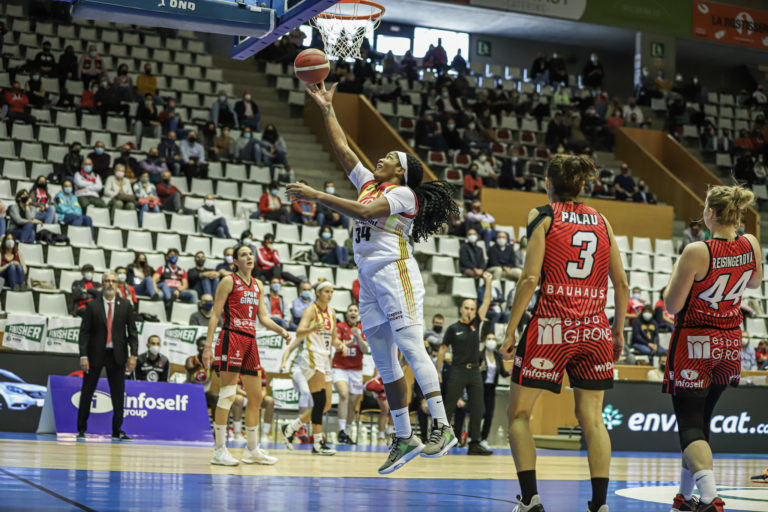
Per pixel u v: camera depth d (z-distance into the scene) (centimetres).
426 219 461
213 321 684
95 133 1748
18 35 2041
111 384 951
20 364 993
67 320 1165
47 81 1889
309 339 895
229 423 1142
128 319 961
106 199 1544
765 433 1259
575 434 1191
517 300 371
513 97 2448
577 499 519
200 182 1705
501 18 2580
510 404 379
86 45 2086
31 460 618
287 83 2211
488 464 822
